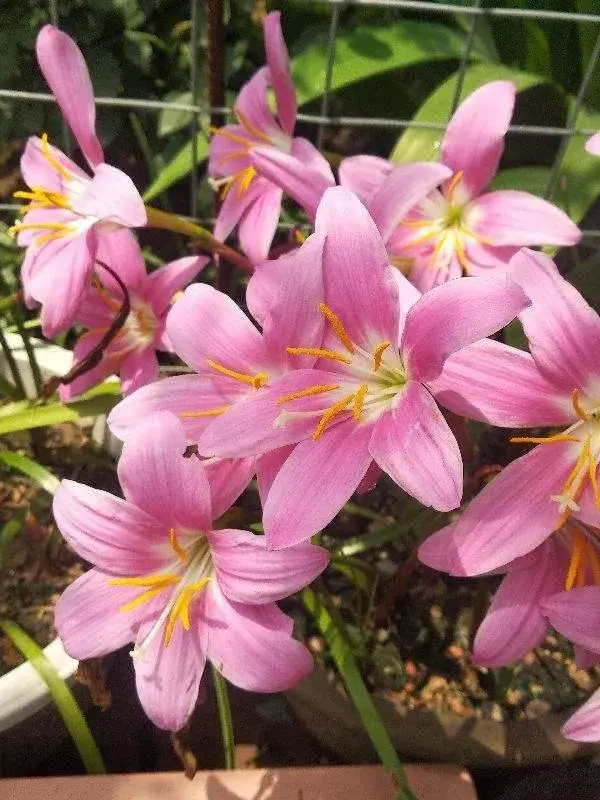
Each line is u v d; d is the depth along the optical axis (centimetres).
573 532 16
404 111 36
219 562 16
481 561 15
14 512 26
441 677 23
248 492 26
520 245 18
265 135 22
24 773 24
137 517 16
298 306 15
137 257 21
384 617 23
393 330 15
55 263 18
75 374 21
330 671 22
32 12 33
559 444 15
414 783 21
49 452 27
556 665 23
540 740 21
